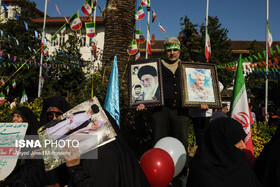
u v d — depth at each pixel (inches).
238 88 177.6
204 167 96.7
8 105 282.0
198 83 168.2
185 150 161.5
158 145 150.3
